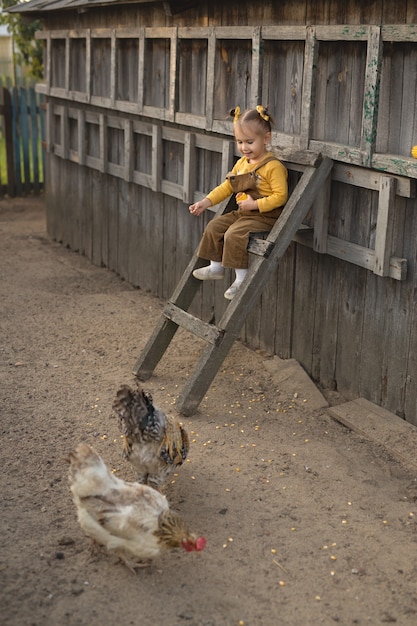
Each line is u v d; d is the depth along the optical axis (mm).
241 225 5898
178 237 8414
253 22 6629
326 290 6266
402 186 5203
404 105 5207
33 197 15320
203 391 5793
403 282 5441
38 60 16188
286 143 6250
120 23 8945
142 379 6504
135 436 4469
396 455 5258
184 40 7680
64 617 3691
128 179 9039
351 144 5711
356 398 6066
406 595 3885
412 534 4398
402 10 5070
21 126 14977
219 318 7816
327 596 3873
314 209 6062
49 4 10180
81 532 4379
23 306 8492
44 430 5590
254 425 5711
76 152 10547
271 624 3672
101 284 9539
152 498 3912
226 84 7094
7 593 3848
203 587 3934
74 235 11164
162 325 6406
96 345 7348
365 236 5711
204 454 5262
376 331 5773
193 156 7680
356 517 4559
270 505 4676
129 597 3848
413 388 5492
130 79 8820
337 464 5156
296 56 6148
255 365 6848
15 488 4816
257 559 4164
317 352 6465
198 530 4406
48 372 6664
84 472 3875
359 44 5504
